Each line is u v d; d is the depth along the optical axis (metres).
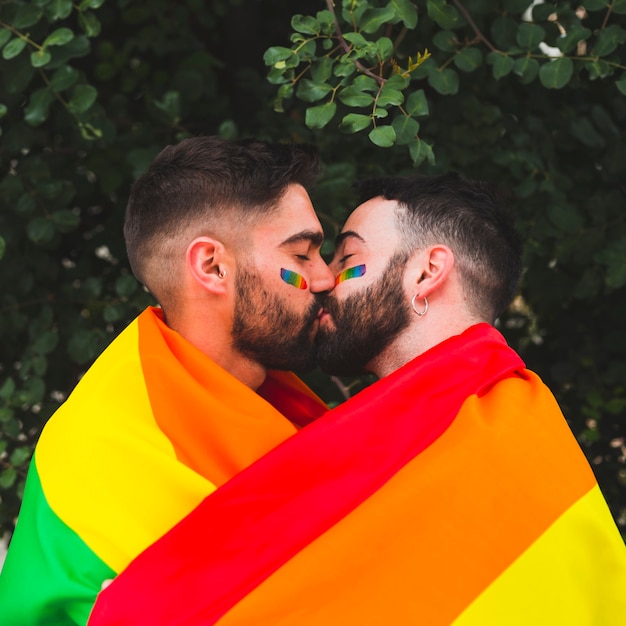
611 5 2.27
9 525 2.84
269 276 1.73
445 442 1.65
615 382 2.84
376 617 1.56
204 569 1.56
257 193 1.72
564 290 2.81
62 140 2.68
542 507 1.63
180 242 1.74
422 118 2.54
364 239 1.84
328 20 2.04
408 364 1.73
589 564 1.64
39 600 1.64
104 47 2.72
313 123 2.00
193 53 2.81
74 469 1.66
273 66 2.04
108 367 1.74
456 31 2.45
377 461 1.64
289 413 1.99
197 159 1.74
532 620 1.58
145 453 1.63
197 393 1.68
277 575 1.57
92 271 2.83
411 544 1.59
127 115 2.74
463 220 1.83
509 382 1.74
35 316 2.72
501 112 2.61
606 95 2.66
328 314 1.84
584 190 2.66
